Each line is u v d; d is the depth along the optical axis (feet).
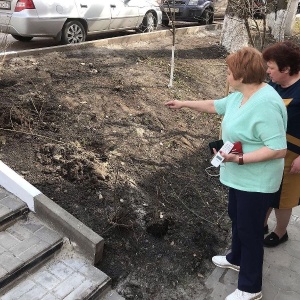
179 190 12.05
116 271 9.20
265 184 7.61
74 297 8.23
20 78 16.29
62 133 12.99
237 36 25.09
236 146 7.50
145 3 29.43
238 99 7.77
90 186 10.92
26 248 8.87
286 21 32.19
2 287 8.18
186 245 10.28
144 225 10.37
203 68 22.09
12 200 10.01
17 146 11.93
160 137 14.30
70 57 20.16
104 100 15.67
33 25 21.90
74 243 9.32
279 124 7.09
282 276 9.99
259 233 8.16
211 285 9.51
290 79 8.47
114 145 13.03
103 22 26.12
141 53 22.91
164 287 9.24
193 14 32.78
